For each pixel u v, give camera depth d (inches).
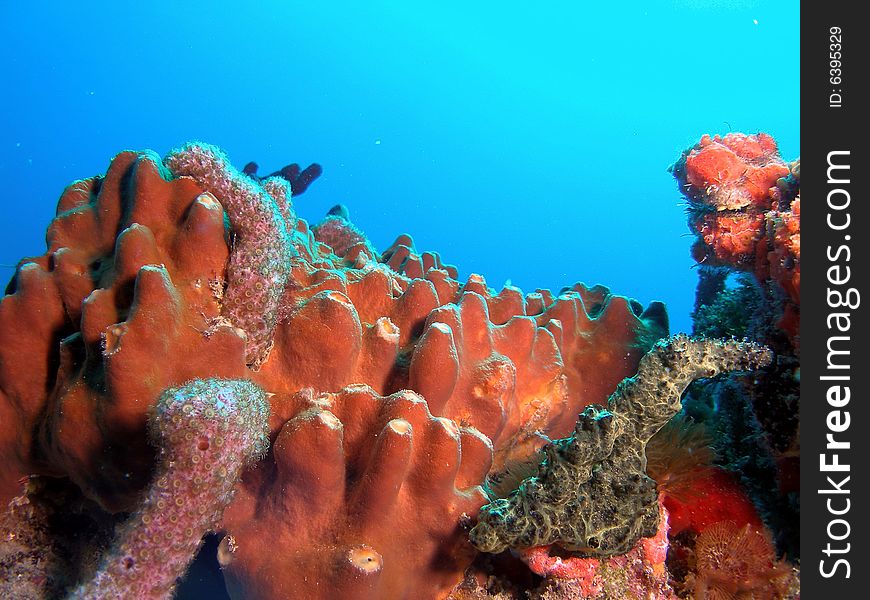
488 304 153.1
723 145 129.8
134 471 90.1
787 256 103.6
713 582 96.3
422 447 91.7
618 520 86.0
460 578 97.6
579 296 167.5
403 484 92.6
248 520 92.7
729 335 144.9
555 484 84.9
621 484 86.7
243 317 95.8
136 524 70.7
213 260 97.0
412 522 92.2
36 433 100.6
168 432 71.4
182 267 96.4
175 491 70.8
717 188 124.2
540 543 85.0
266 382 104.0
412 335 125.6
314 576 84.5
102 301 90.7
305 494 88.5
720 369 88.7
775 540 100.3
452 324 116.0
